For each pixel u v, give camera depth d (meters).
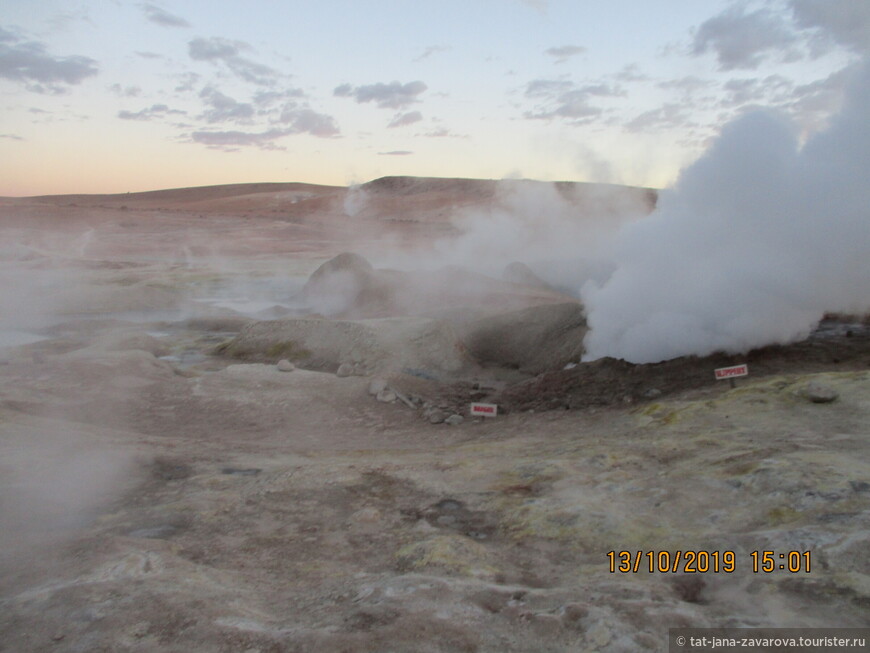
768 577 4.50
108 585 4.72
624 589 4.52
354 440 11.22
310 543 5.94
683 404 9.74
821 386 8.77
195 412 12.66
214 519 6.53
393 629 4.05
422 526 6.21
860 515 5.12
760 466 6.42
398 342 17.39
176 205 150.12
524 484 7.10
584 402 11.72
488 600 4.42
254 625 4.19
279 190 173.88
